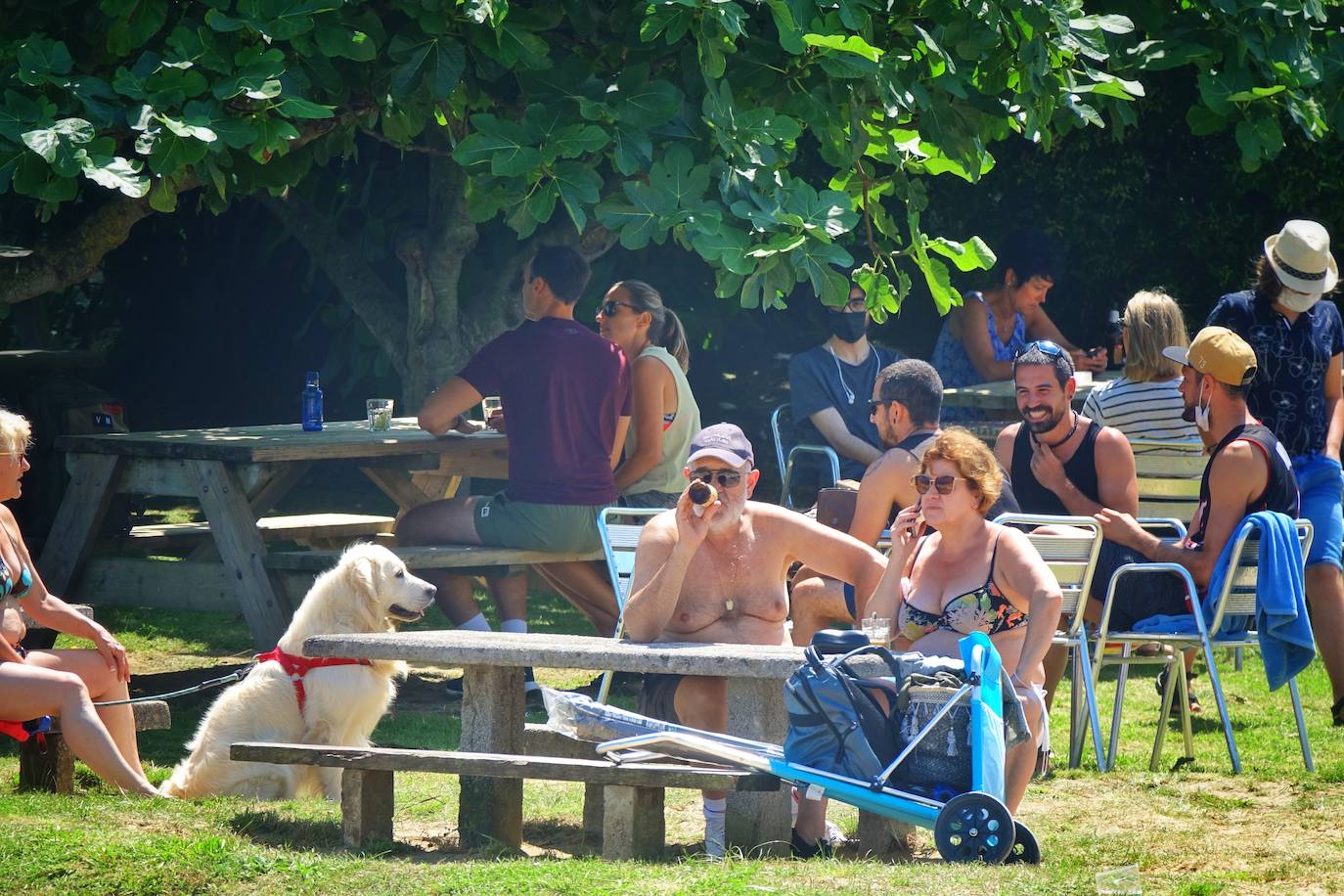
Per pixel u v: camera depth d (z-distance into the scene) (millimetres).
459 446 27328
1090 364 33438
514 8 23375
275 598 25047
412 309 38094
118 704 17859
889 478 20031
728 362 53844
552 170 21812
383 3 24172
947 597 16031
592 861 14250
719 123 22047
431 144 37125
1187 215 45562
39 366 35688
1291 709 24266
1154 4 26766
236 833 15359
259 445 25125
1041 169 44938
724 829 15375
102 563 26750
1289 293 23516
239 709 17734
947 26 23656
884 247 26516
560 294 25484
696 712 16797
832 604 20375
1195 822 17250
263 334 55344
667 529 17156
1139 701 25391
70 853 13836
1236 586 20422
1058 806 18078
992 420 32438
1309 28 26531
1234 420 21047
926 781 14195
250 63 20906
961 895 12422
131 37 22406
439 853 15227
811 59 22844
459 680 26250
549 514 24812
